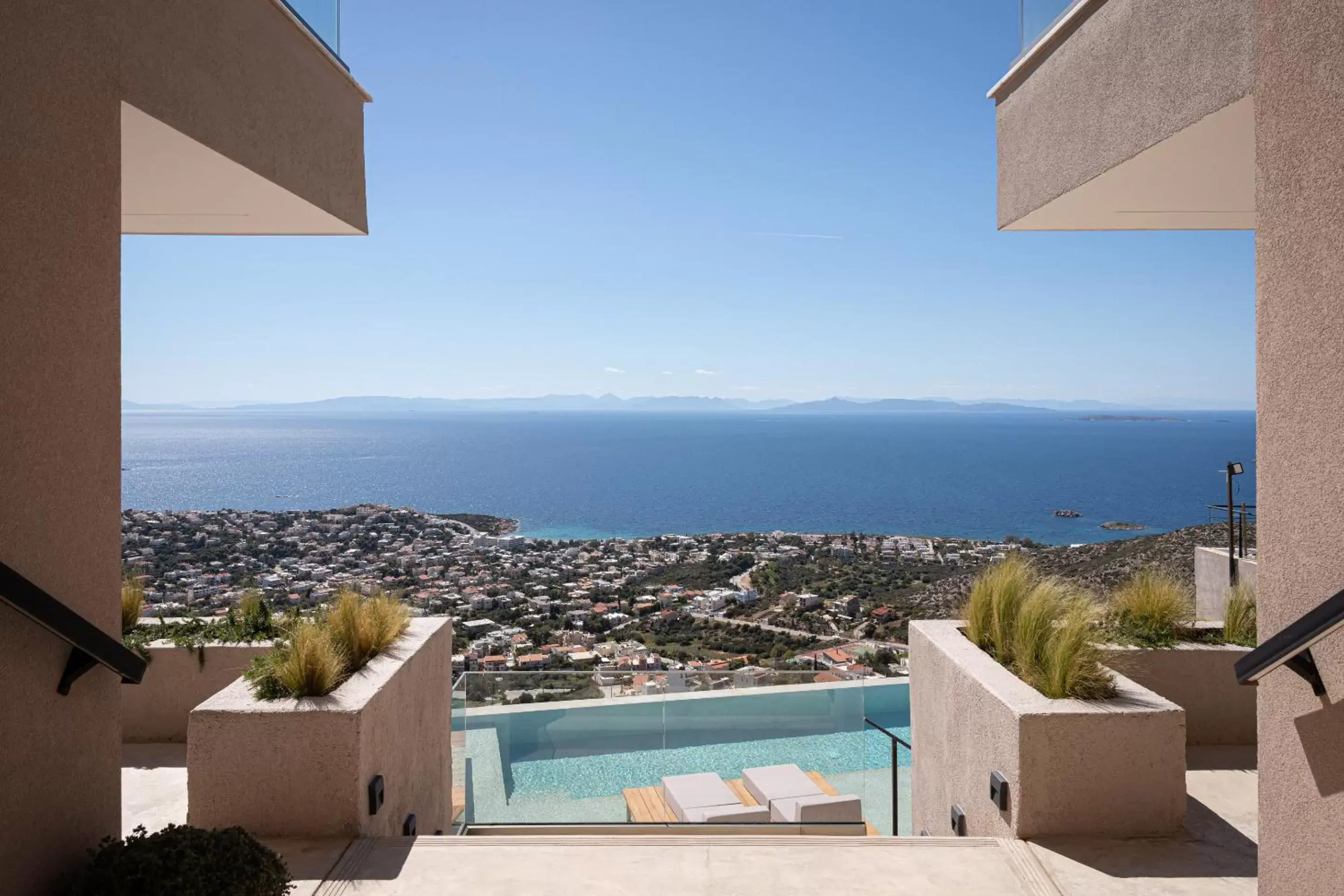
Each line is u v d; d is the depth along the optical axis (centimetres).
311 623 353
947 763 371
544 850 298
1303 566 199
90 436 221
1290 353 204
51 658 202
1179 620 431
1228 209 404
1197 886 266
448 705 424
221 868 213
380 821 317
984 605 404
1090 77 355
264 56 339
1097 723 296
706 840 306
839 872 279
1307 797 196
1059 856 285
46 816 200
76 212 217
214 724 298
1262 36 216
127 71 244
